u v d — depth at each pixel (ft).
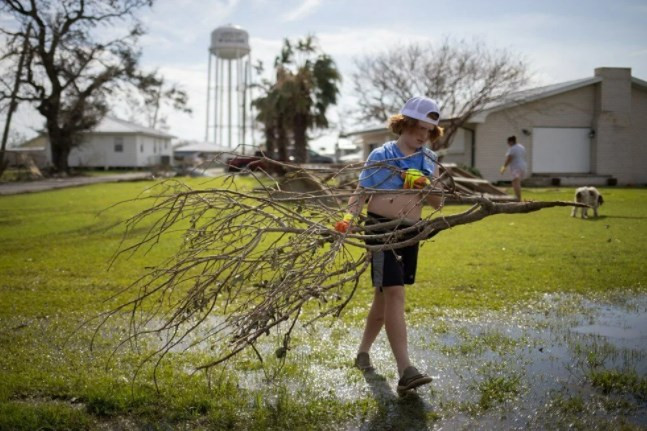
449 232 39.11
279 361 14.70
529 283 23.40
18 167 135.13
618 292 22.02
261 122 117.29
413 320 18.43
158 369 14.11
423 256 29.76
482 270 25.98
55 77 143.84
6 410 11.57
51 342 16.21
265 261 12.55
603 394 12.71
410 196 13.41
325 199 15.75
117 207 59.41
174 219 13.37
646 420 11.48
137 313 19.38
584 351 15.42
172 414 11.76
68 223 45.70
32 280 24.52
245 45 214.28
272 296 11.72
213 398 12.43
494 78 100.58
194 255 13.24
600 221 44.45
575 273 25.13
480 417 11.73
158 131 234.58
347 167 14.15
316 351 15.57
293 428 11.30
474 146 101.86
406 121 13.55
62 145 153.79
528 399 12.48
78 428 11.27
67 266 27.58
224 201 13.35
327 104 114.62
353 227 12.85
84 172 169.68
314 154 164.45
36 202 68.28
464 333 17.07
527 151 102.58
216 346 15.88
